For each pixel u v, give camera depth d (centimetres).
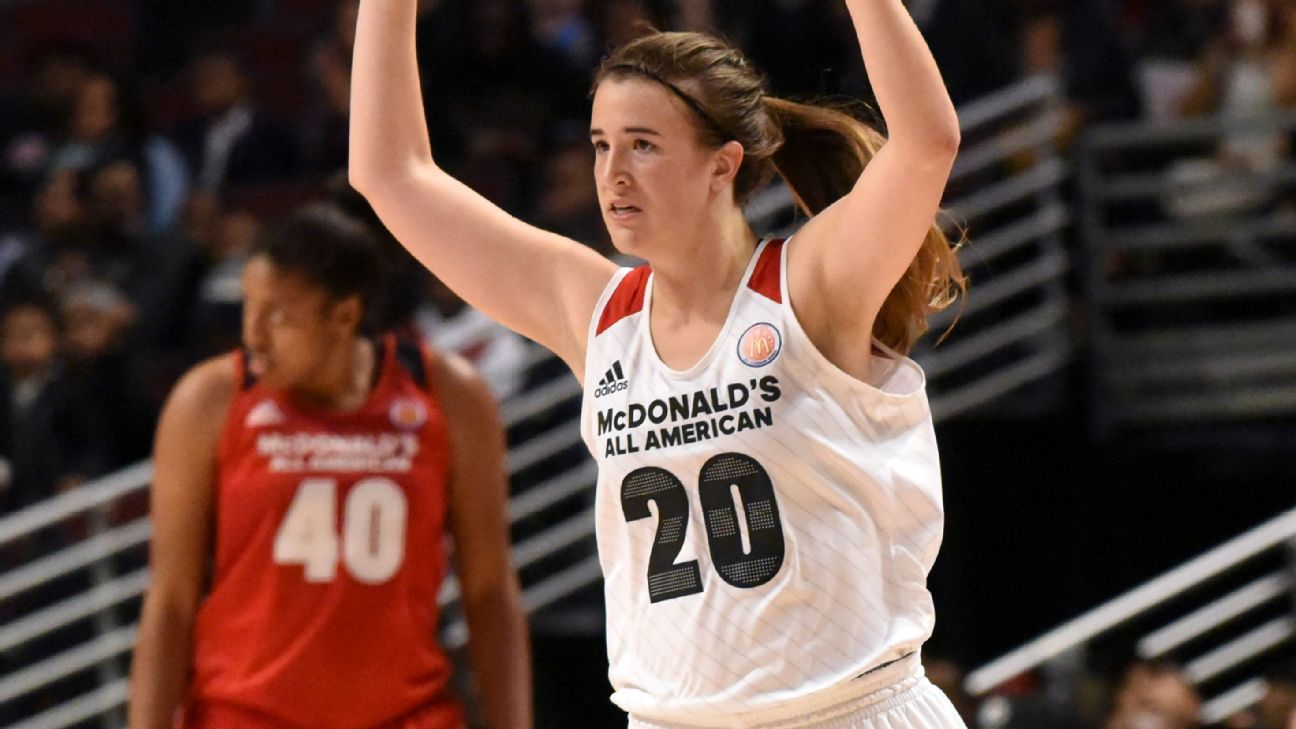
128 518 1617
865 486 533
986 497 1738
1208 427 1675
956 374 1727
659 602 546
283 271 746
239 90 2172
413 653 768
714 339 539
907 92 491
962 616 1711
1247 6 1911
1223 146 1744
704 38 548
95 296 1708
